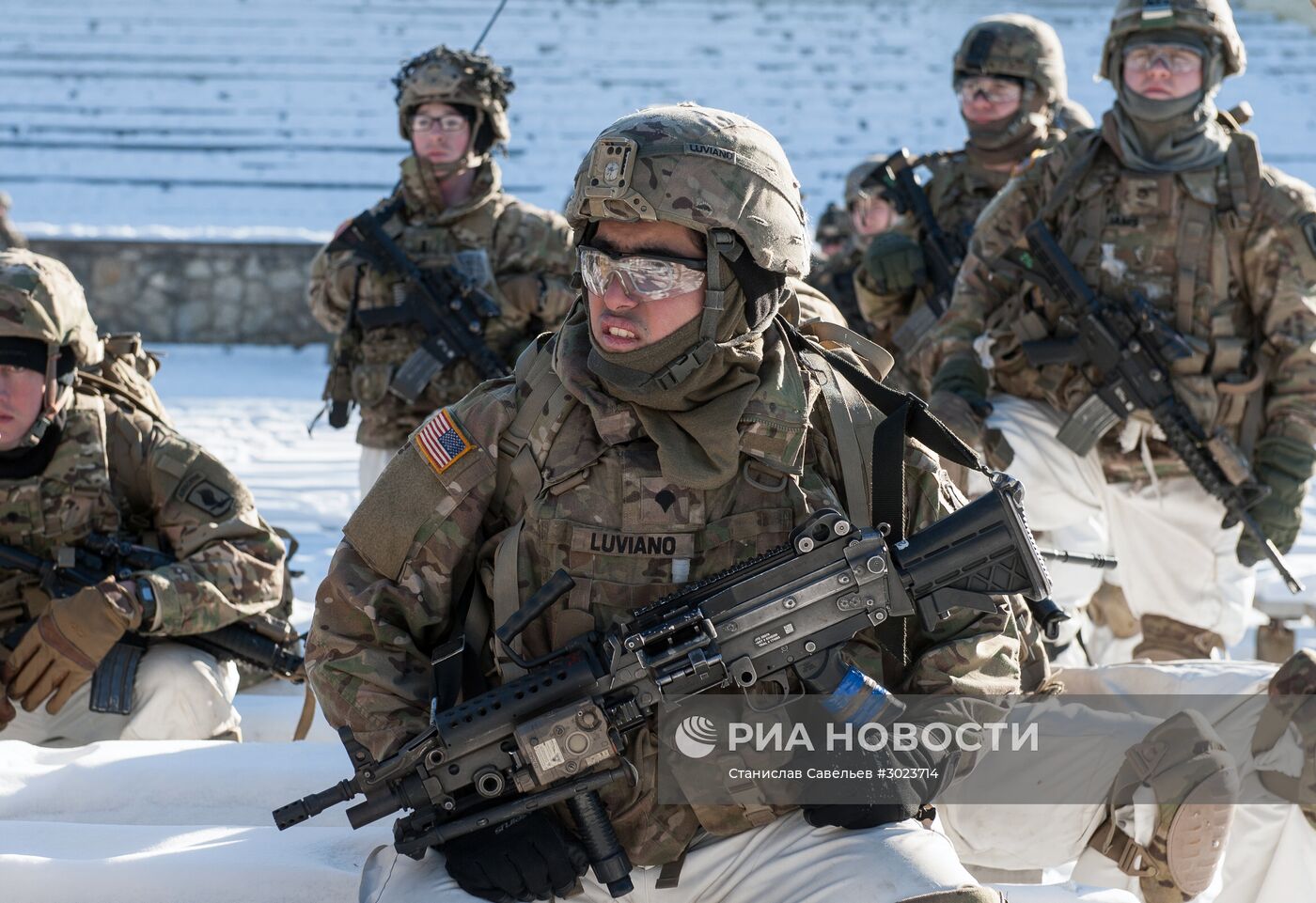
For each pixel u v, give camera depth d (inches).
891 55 1185.4
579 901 132.9
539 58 1155.3
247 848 150.8
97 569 205.5
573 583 128.3
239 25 1145.4
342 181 1024.9
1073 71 1189.1
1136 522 270.8
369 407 335.6
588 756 127.2
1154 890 158.1
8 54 1103.6
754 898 130.3
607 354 130.8
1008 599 137.2
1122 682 175.0
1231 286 260.7
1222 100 1167.6
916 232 367.2
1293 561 394.9
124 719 203.0
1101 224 263.4
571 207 131.7
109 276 885.2
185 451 210.7
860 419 136.3
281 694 243.4
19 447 202.4
